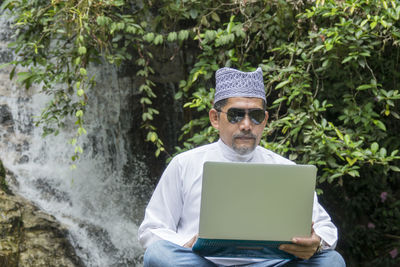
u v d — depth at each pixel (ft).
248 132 10.23
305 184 9.00
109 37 19.95
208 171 8.84
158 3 20.34
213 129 17.60
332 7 16.38
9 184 21.02
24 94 23.41
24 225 18.24
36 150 22.90
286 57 18.75
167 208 10.43
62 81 18.58
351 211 23.04
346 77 18.08
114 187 23.21
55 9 17.43
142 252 21.03
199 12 18.94
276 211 8.96
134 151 24.07
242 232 8.93
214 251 9.46
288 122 16.56
